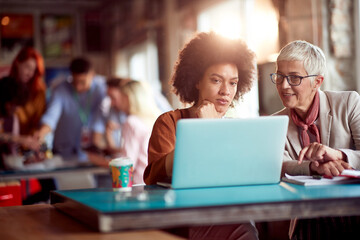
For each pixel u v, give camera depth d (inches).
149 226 51.1
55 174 149.0
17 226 58.6
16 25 402.9
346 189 64.4
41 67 202.5
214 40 84.7
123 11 378.0
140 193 65.2
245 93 90.8
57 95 228.7
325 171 73.4
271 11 168.9
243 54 85.1
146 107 136.8
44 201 129.8
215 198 57.9
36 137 181.5
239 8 201.9
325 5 154.3
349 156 75.5
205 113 77.7
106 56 427.5
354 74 155.6
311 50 82.0
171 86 90.7
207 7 233.9
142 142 133.3
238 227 76.6
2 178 143.6
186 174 67.1
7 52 400.5
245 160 68.9
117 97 205.6
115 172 69.1
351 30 155.3
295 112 87.0
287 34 161.5
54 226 57.8
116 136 242.5
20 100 200.2
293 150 86.6
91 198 62.1
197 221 52.6
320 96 86.4
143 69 355.3
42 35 408.8
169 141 78.1
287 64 82.1
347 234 80.2
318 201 56.2
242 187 68.2
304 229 84.4
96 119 239.6
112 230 50.1
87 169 153.1
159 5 300.2
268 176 70.6
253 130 67.9
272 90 165.6
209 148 66.7
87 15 422.0
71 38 415.8
